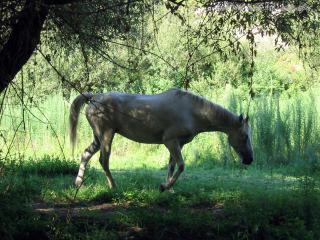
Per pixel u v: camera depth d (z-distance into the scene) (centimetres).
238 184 1253
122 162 1750
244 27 712
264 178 1416
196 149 1755
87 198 1043
